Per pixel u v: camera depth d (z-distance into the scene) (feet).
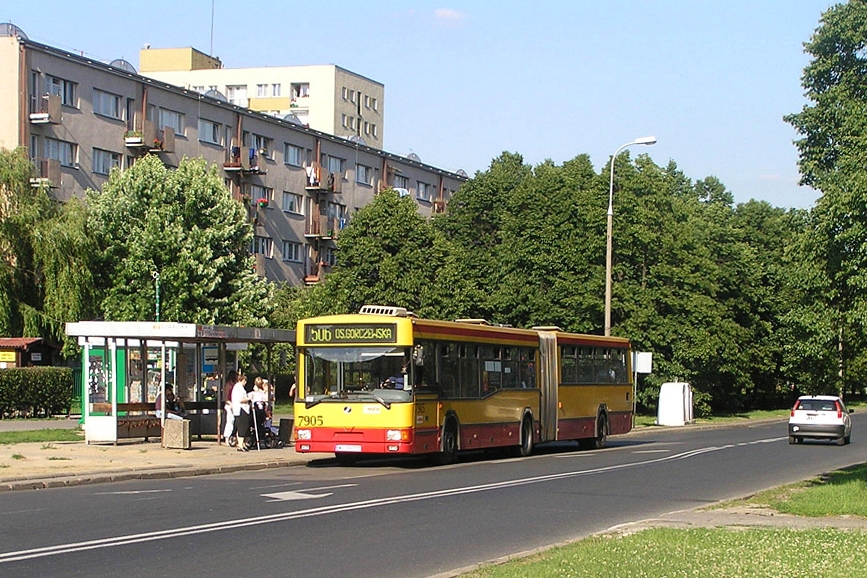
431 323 81.46
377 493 58.80
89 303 152.25
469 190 223.10
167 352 102.06
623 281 182.80
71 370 134.82
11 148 163.73
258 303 177.99
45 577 32.53
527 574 32.65
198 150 207.31
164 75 366.43
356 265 188.44
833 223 55.52
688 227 196.13
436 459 82.79
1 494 56.70
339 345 79.20
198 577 33.12
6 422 120.26
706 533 41.98
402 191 279.69
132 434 89.45
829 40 78.33
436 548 40.09
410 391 77.41
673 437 140.26
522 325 187.01
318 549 39.09
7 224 145.07
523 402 96.58
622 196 181.06
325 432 78.18
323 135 248.73
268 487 61.57
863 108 61.11
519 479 69.82
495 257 195.62
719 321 198.90
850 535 41.42
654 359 183.01
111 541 39.58
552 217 184.75
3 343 136.56
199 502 52.90
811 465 85.25
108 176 182.80
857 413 260.21
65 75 173.68
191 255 168.96
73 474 64.13
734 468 81.61
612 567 33.71
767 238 252.83
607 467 81.87
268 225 229.86
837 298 57.82
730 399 240.94
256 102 348.59
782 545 38.55
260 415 90.12
